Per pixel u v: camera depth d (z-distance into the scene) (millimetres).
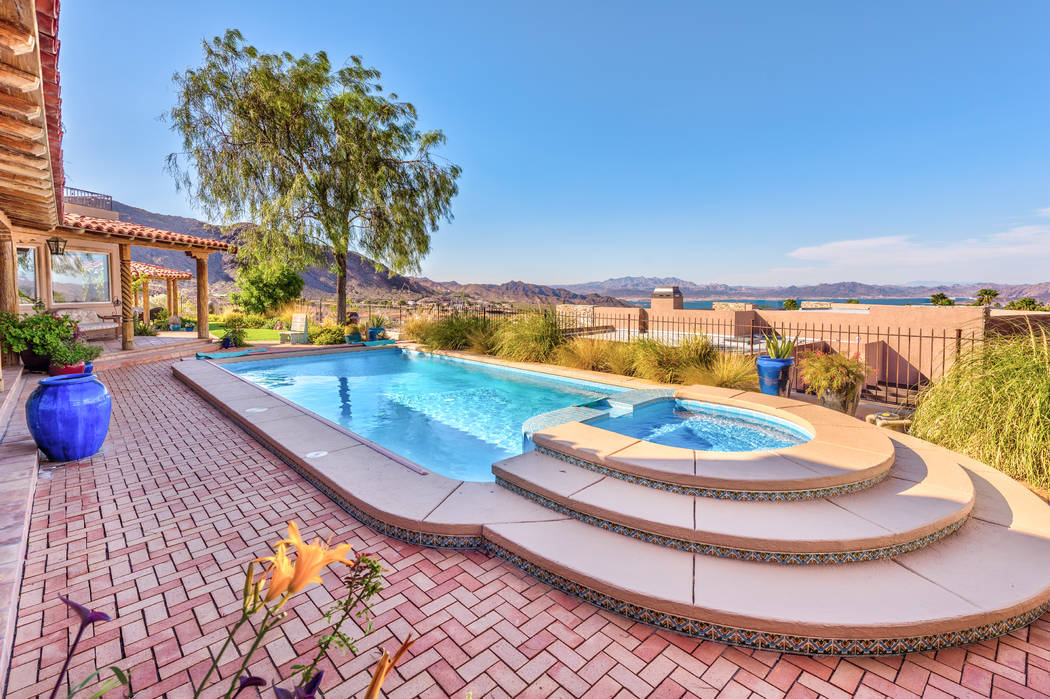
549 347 10781
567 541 3039
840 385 5797
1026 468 3979
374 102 15266
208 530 3471
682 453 3854
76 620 2492
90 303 13180
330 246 15688
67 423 4633
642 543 3018
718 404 6352
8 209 7258
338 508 3852
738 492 3287
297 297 21859
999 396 4371
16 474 4051
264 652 2264
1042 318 8734
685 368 8219
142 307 19875
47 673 2133
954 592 2490
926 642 2309
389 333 15789
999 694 2059
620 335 13125
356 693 2035
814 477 3283
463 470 5234
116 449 5211
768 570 2713
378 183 15133
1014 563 2744
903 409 6336
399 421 7188
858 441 4168
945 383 5000
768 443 5430
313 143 14875
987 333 5332
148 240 11516
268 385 9688
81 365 8297
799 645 2309
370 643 2340
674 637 2428
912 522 2936
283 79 14164
